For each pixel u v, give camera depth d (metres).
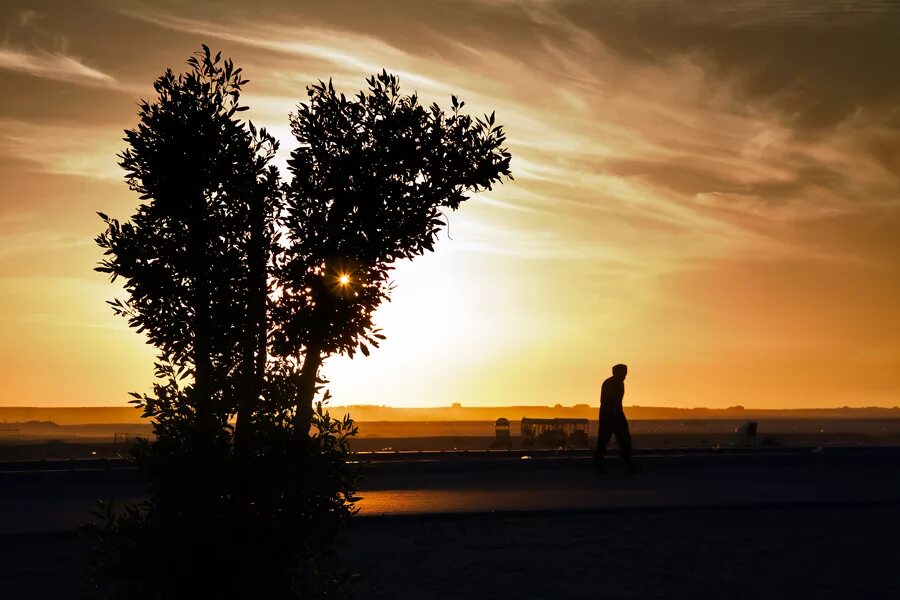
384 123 8.21
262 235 8.02
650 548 12.81
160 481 7.57
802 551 12.66
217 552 7.43
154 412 7.77
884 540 13.50
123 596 7.71
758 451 29.64
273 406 7.79
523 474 21.50
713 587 10.62
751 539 13.51
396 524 14.59
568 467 22.91
